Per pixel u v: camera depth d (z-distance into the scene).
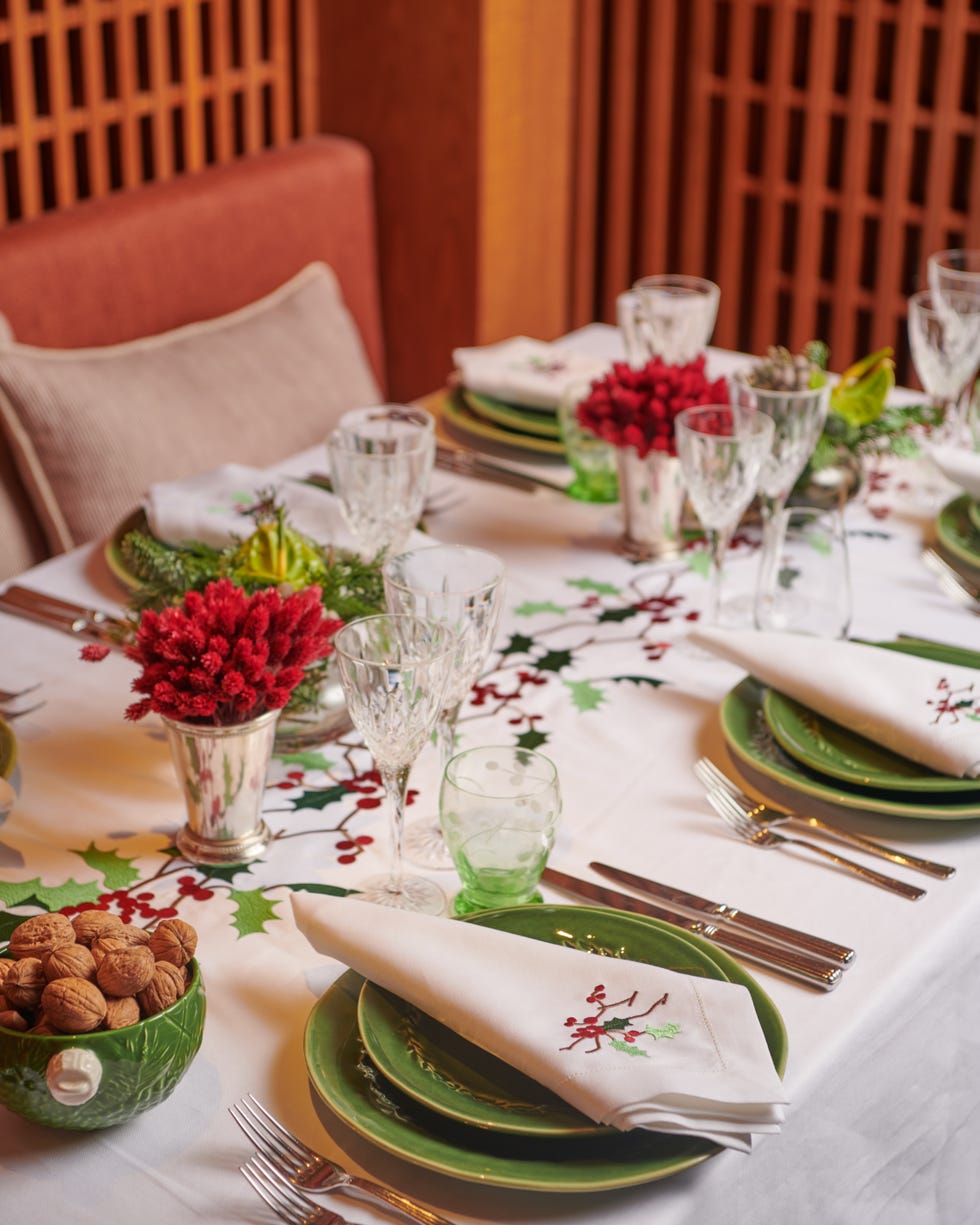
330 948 0.95
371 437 1.51
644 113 3.50
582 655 1.46
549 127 3.22
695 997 0.90
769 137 3.28
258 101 2.97
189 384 2.36
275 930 1.06
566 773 1.25
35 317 2.34
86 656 1.15
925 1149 1.11
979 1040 1.14
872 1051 0.99
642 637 1.50
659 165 3.43
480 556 1.24
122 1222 0.81
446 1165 0.81
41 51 2.69
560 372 2.01
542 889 1.10
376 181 3.18
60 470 2.17
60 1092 0.81
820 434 1.70
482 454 1.97
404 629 1.10
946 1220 1.18
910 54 3.04
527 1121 0.83
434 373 3.32
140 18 2.85
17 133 2.53
